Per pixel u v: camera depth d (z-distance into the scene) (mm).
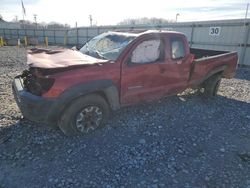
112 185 2867
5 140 3770
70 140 3824
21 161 3281
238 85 8211
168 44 4688
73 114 3717
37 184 2854
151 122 4609
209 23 13867
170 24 16344
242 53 12531
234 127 4621
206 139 4082
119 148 3660
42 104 3402
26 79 3969
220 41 13500
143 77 4352
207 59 5539
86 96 3770
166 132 4246
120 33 4746
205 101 6055
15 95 4102
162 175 3084
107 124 4398
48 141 3777
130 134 4105
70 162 3289
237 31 12570
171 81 4918
